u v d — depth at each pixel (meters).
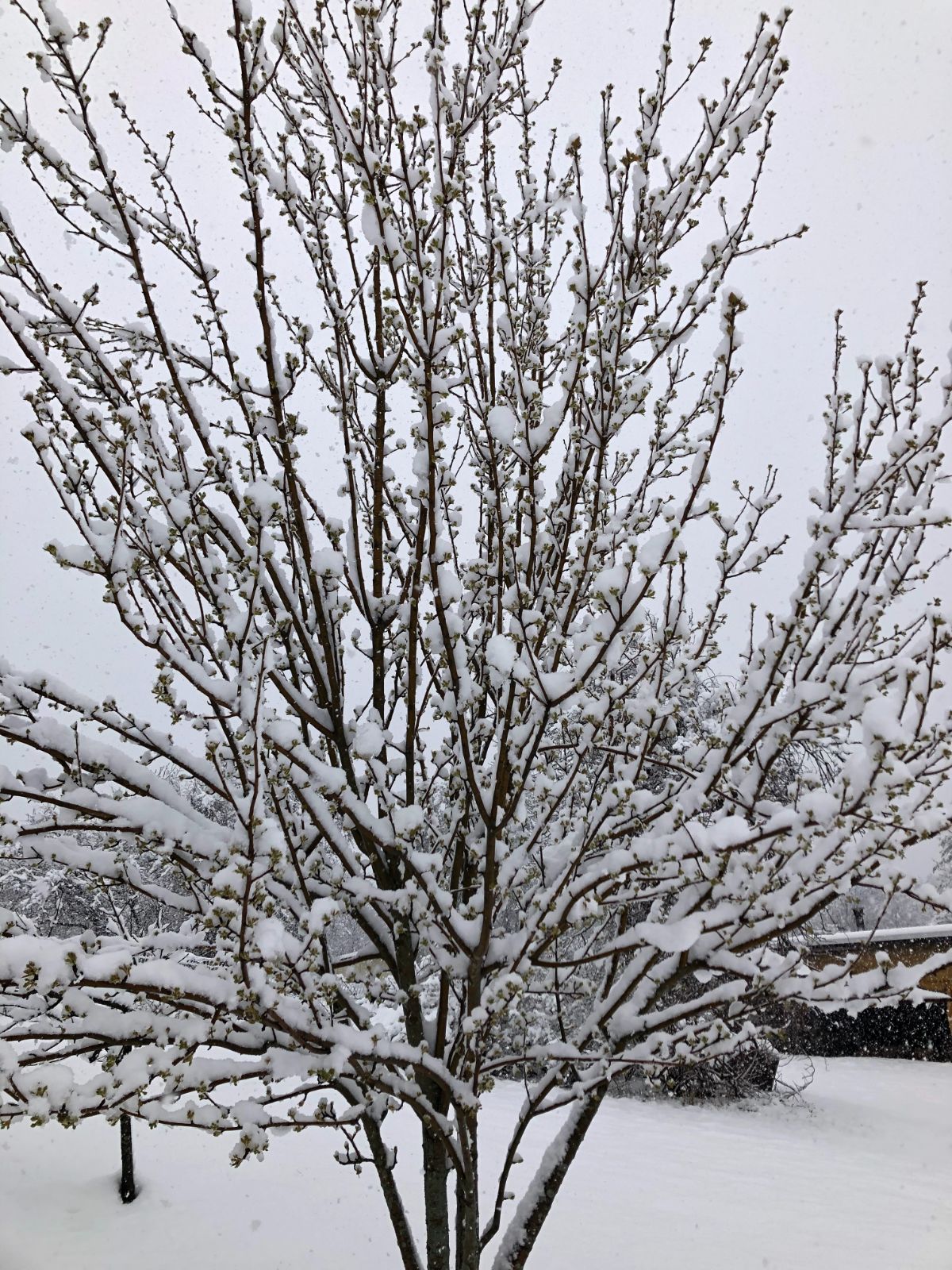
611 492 2.84
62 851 2.77
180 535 2.84
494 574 3.16
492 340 3.30
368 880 3.09
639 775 2.98
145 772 2.83
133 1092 2.17
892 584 2.75
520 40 3.23
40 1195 8.46
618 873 2.55
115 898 10.20
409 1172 9.27
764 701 2.72
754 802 2.76
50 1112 1.97
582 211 2.65
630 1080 14.20
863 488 2.62
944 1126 12.03
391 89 2.92
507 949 2.88
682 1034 2.90
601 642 2.31
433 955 3.03
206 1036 2.36
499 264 3.37
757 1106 13.19
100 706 2.74
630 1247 7.27
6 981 1.90
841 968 2.78
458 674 2.65
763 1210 8.37
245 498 2.57
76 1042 2.50
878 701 2.10
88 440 2.80
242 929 2.12
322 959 2.93
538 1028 10.26
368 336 3.37
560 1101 3.29
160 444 3.00
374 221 2.24
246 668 2.79
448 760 3.67
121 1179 8.91
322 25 3.14
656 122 2.93
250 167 2.67
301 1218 8.00
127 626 2.52
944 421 2.66
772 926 2.77
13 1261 7.06
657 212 3.08
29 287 2.74
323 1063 2.45
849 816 2.33
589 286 2.65
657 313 3.01
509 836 3.46
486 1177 9.34
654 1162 10.09
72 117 2.51
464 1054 2.84
